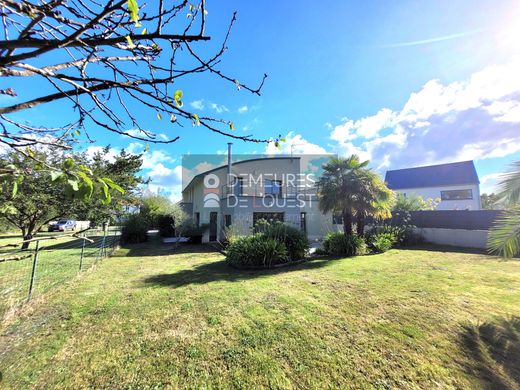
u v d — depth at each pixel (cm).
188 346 299
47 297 468
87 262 811
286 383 237
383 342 300
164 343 306
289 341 307
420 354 274
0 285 529
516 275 577
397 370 250
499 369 248
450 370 248
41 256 912
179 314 389
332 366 259
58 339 317
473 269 642
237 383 238
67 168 93
